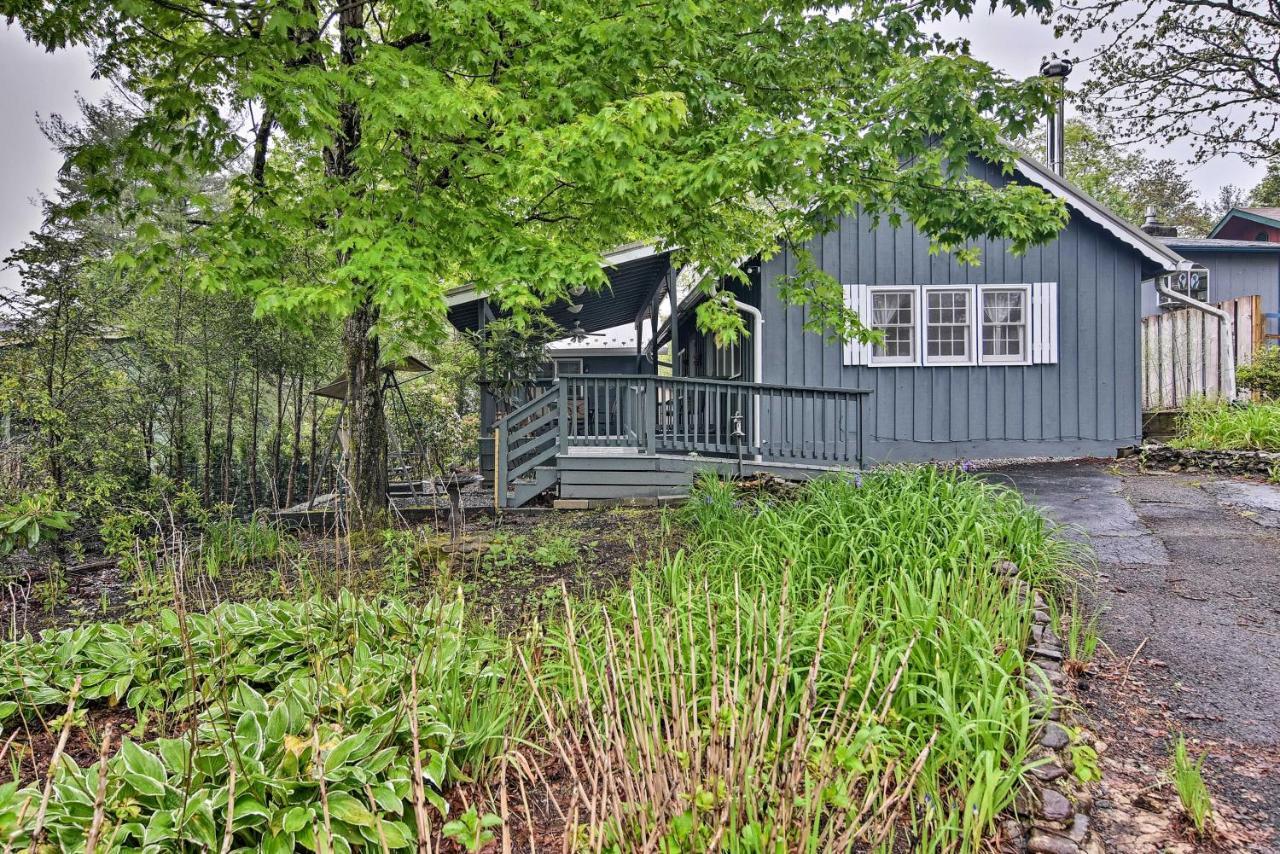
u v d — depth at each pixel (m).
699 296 11.24
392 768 2.14
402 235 4.54
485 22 4.49
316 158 5.49
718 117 5.59
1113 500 6.43
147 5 4.15
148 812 1.95
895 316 10.08
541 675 2.64
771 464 8.06
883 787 1.77
